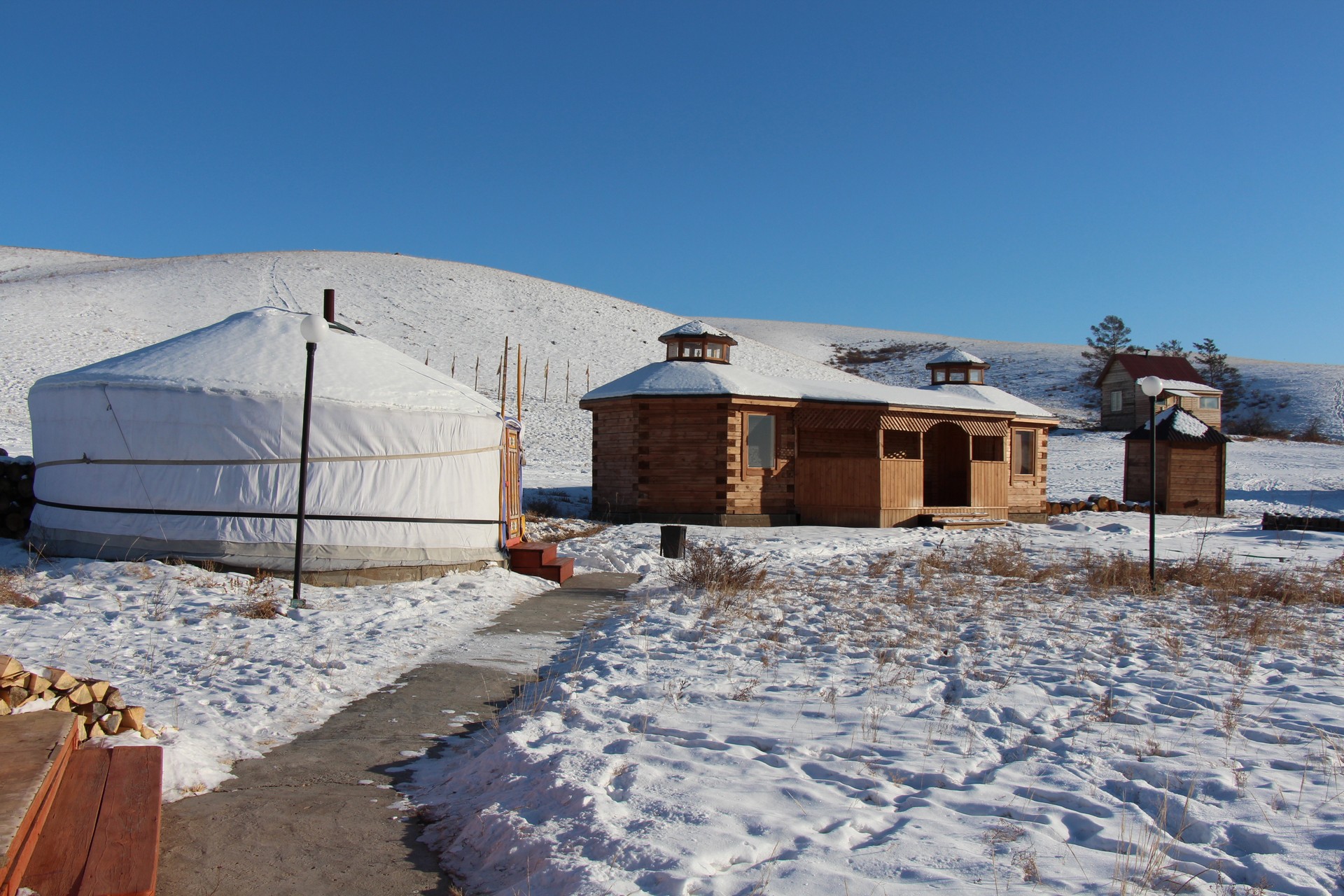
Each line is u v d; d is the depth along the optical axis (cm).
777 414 2162
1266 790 466
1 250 10488
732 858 380
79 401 1135
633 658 775
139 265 8025
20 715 444
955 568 1434
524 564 1304
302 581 1108
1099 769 499
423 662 778
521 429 1520
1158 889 352
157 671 680
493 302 7569
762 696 651
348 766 528
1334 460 4466
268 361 1181
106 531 1120
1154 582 1259
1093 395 7619
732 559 1252
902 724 586
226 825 439
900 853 382
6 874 295
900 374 9338
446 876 396
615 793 454
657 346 7119
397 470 1173
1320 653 836
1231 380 7156
